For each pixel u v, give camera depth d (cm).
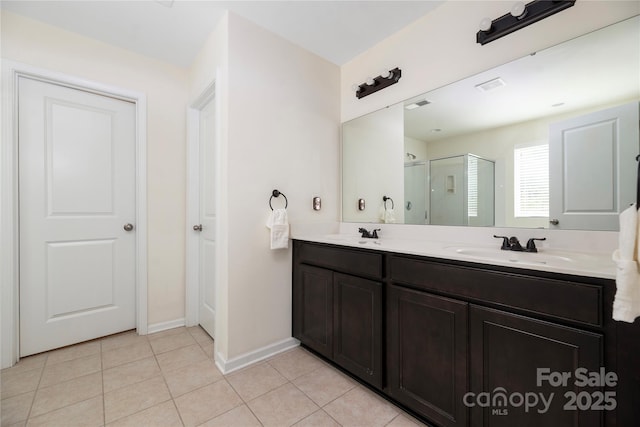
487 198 153
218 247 179
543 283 89
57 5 166
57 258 193
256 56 182
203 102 225
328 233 223
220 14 174
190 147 238
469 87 159
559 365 86
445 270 114
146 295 221
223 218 173
